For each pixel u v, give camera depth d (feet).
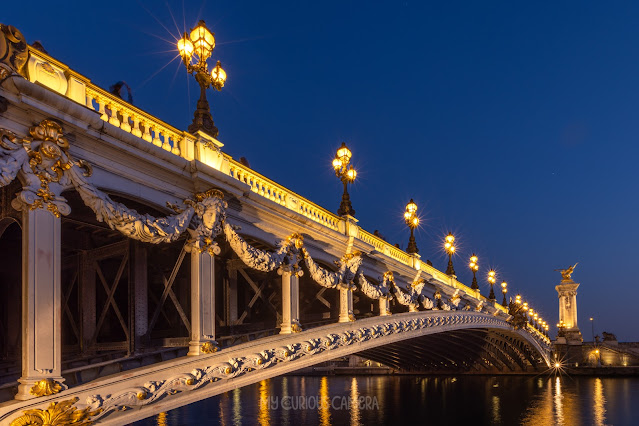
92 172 38.22
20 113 33.86
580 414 144.15
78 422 35.17
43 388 32.76
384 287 87.04
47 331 33.76
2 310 49.39
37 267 33.60
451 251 143.74
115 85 49.26
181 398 44.27
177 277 56.29
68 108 35.60
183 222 44.91
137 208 47.14
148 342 46.06
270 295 72.49
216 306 60.49
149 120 44.70
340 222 76.69
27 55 34.42
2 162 31.99
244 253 51.80
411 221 109.40
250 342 53.57
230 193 51.44
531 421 135.23
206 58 51.75
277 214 60.13
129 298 45.93
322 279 66.95
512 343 221.66
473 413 147.43
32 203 33.68
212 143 50.90
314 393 190.08
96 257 50.08
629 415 141.69
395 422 133.39
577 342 313.53
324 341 65.21
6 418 31.04
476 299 156.97
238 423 124.36
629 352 299.79
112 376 38.96
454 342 182.80
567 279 346.74
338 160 81.10
